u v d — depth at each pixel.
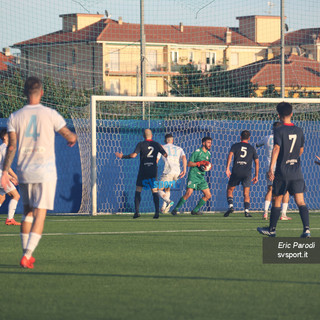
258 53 145.50
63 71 56.72
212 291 12.70
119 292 12.60
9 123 15.61
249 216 33.78
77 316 10.66
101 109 47.91
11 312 10.95
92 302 11.70
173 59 140.25
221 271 15.16
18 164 15.55
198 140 40.50
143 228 26.64
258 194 41.03
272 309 11.16
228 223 29.27
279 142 21.00
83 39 125.56
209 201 40.34
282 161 21.14
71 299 11.97
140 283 13.57
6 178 15.79
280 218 31.73
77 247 19.88
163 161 39.34
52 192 15.55
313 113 46.16
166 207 36.75
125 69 131.62
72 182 39.06
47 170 15.45
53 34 126.19
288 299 11.98
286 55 101.50
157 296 12.23
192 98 36.84
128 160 39.34
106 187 38.88
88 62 127.06
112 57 129.88
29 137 15.45
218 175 40.69
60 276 14.43
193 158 35.50
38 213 15.55
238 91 76.44
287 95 77.81
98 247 19.88
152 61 135.62
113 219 32.28
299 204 21.25
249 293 12.52
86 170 38.28
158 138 39.97
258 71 78.56
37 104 15.84
